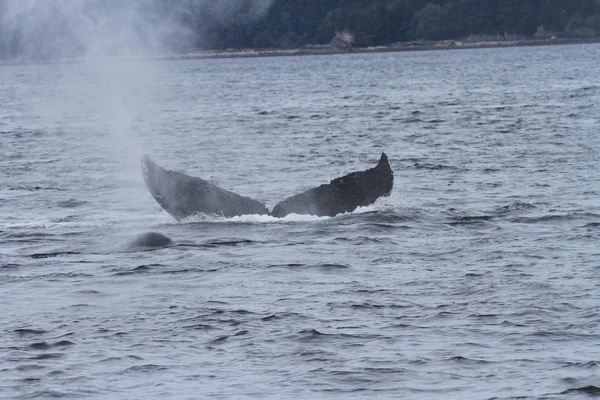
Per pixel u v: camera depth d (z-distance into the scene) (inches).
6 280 2453.2
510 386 1697.8
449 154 5177.2
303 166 4911.4
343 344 1919.3
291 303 2192.4
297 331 1995.6
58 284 2400.3
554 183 3996.1
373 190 3184.1
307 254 2655.0
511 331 1966.0
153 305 2198.6
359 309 2138.3
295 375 1771.7
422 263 2544.3
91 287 2364.7
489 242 2775.6
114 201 3838.6
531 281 2321.6
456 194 3784.5
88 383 1750.7
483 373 1760.6
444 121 7352.4
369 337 1956.2
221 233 2928.2
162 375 1781.5
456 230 2955.2
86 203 3801.7
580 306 2108.8
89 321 2089.1
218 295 2268.7
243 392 1700.3
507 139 5836.6
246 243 2795.3
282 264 2551.7
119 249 2758.4
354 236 2856.8
